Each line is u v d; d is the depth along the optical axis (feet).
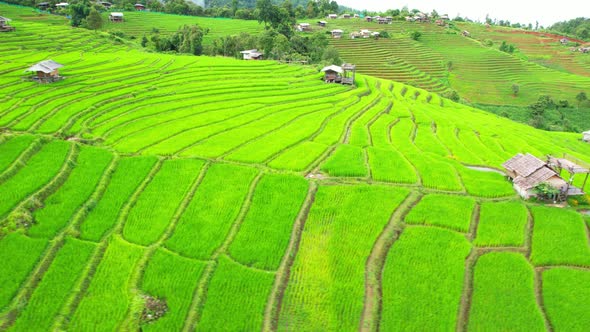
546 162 125.49
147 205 109.19
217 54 399.85
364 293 85.92
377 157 142.41
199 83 233.96
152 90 212.43
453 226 105.19
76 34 372.79
